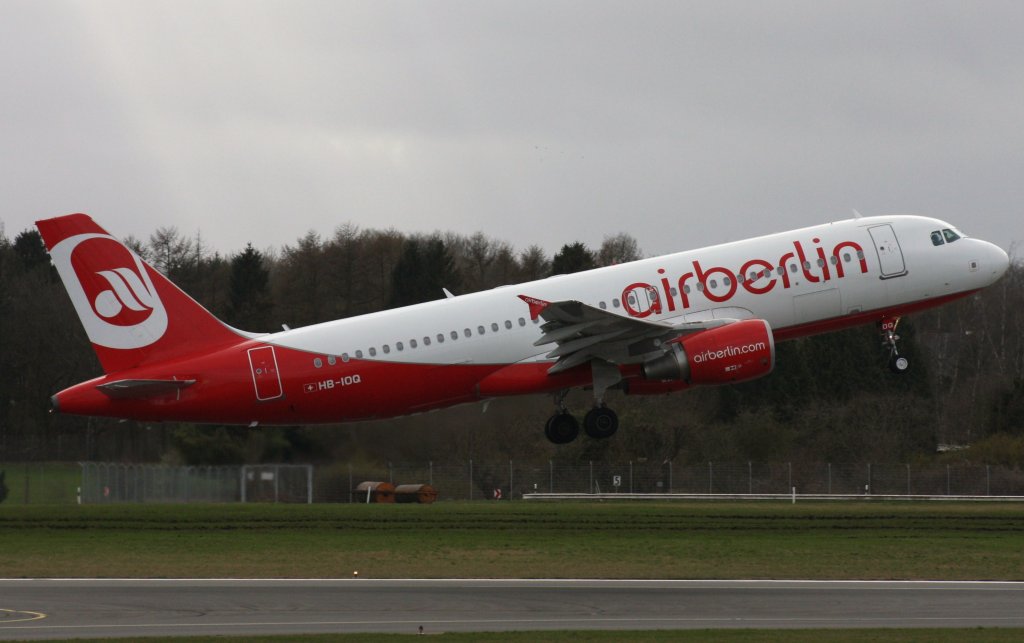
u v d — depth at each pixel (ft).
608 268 445.37
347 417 433.89
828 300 446.19
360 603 282.15
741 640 231.91
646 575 332.60
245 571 338.13
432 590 304.09
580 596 294.66
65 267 425.69
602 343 428.15
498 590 304.09
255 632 243.60
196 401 424.46
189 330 430.20
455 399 437.17
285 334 432.25
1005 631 244.22
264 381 424.05
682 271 440.04
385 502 593.83
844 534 433.89
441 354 428.56
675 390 445.78
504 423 576.20
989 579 328.90
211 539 409.08
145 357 428.15
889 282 449.89
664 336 429.79
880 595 298.76
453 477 627.05
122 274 428.15
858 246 450.30
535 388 435.53
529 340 432.66
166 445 654.94
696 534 431.43
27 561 357.00
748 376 429.38
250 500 592.60
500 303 434.71
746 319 438.40
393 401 430.61
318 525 449.06
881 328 468.34
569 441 452.35
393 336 428.15
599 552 378.53
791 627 251.80
